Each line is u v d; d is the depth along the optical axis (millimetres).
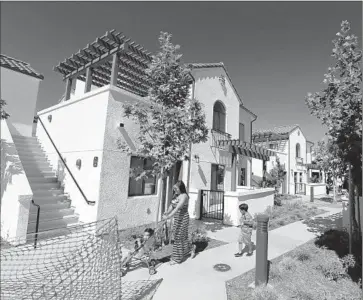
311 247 6680
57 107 9992
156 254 5762
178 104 6945
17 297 2949
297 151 26688
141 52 8742
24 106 11609
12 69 11250
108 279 3373
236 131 14852
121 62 9461
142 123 6668
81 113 8570
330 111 6199
